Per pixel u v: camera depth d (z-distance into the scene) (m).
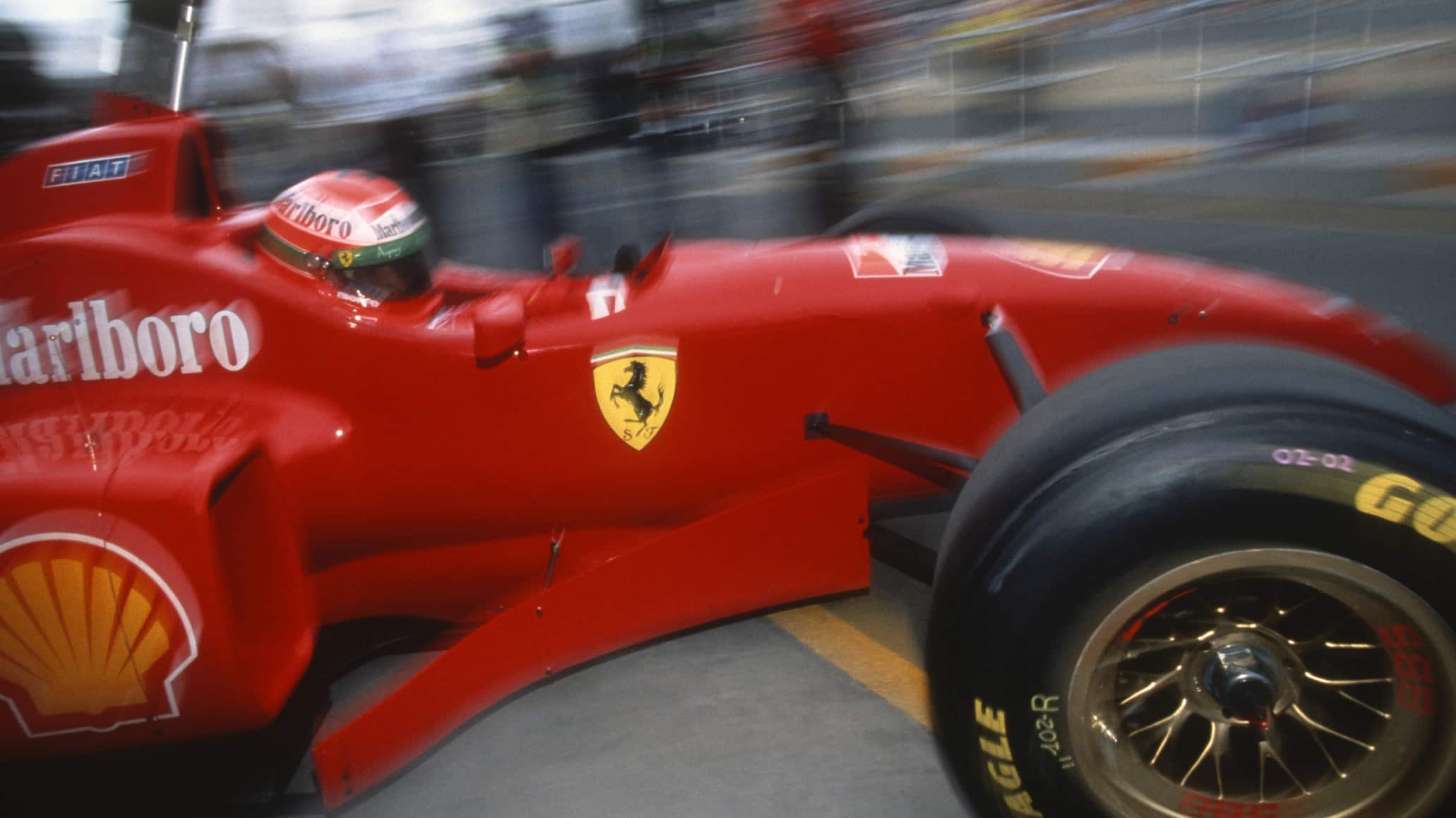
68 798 2.42
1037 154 10.33
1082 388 1.85
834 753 2.29
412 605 2.73
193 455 2.23
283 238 2.47
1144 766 1.77
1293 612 1.74
